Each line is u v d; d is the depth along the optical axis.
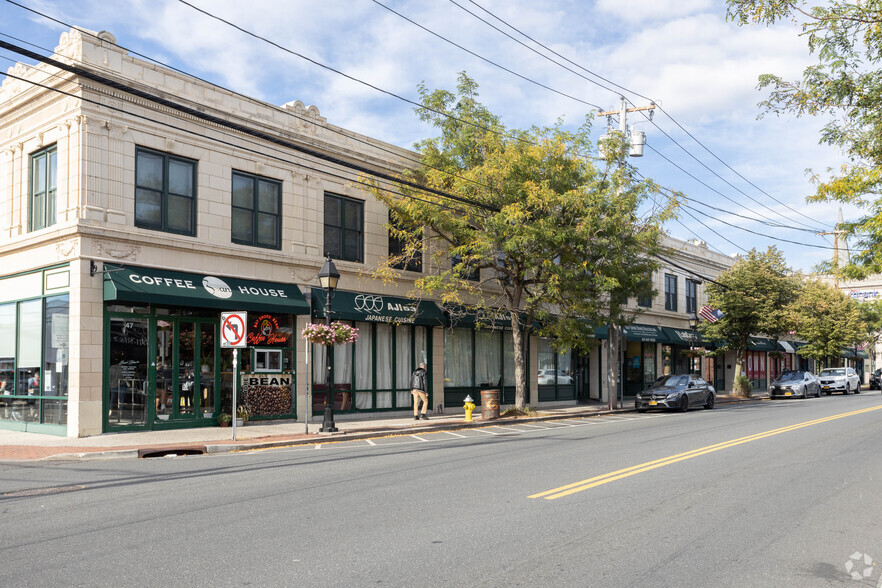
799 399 37.19
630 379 36.97
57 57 16.38
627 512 7.91
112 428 16.31
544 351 29.84
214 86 18.55
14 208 18.19
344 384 21.70
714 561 6.05
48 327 16.92
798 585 5.47
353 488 9.46
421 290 23.61
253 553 6.20
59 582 5.41
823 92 11.82
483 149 22.22
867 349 64.62
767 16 10.75
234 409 15.77
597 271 22.81
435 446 14.94
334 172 21.58
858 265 13.35
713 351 39.66
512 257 22.67
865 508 8.23
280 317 19.97
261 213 19.75
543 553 6.22
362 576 5.54
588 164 22.48
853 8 10.52
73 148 16.23
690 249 42.53
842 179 12.04
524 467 11.34
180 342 17.80
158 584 5.36
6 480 10.57
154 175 17.42
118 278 16.08
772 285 37.31
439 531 6.99
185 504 8.42
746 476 10.39
